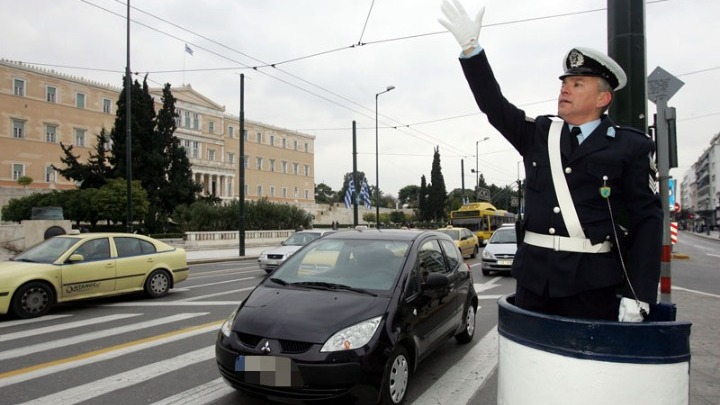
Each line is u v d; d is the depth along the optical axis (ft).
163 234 99.71
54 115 186.19
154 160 134.72
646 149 6.64
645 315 6.45
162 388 15.49
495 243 51.19
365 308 13.88
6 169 172.04
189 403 14.24
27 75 179.01
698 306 29.96
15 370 17.26
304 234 55.98
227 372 13.12
